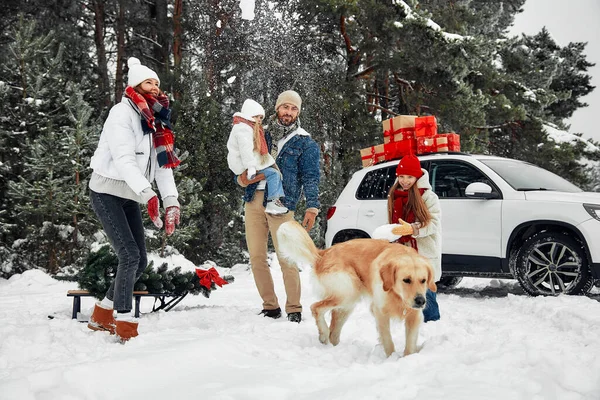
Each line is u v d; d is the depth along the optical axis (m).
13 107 13.73
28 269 12.56
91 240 12.33
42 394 2.82
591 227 7.04
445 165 8.38
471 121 17.44
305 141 5.99
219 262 13.91
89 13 23.05
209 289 6.95
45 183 11.99
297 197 6.02
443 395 2.73
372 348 4.29
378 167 8.94
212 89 17.53
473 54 16.95
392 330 4.99
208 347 3.64
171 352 3.50
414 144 8.87
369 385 3.01
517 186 7.82
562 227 7.39
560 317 5.52
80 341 4.30
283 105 6.00
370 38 18.08
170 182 4.66
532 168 8.51
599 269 6.97
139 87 4.63
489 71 19.34
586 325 4.97
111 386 2.97
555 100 21.14
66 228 12.56
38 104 13.23
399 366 3.35
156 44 22.34
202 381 3.08
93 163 4.52
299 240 4.46
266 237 6.04
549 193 7.55
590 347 3.88
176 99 16.09
